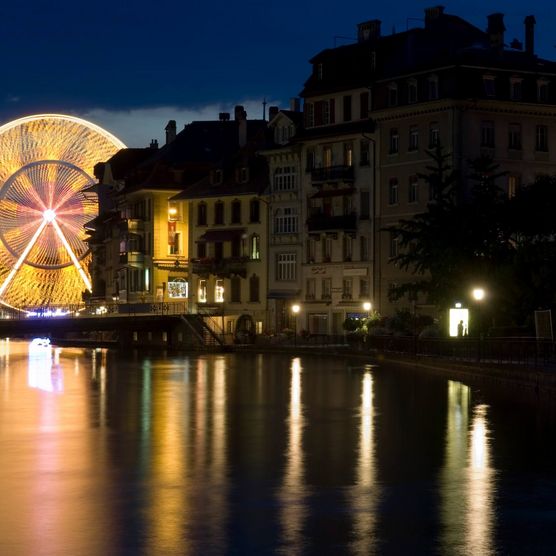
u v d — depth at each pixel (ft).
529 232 351.05
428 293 368.89
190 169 572.10
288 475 128.57
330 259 465.88
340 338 442.91
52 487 121.39
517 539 99.86
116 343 561.43
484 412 188.85
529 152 419.54
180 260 565.53
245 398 221.05
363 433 164.04
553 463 136.56
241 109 585.63
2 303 600.39
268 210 499.10
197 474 128.98
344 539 99.76
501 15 429.38
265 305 501.15
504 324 322.55
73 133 638.53
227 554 95.20
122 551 96.02
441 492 119.03
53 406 207.72
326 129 464.65
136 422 179.22
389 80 430.61
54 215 628.69
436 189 380.58
